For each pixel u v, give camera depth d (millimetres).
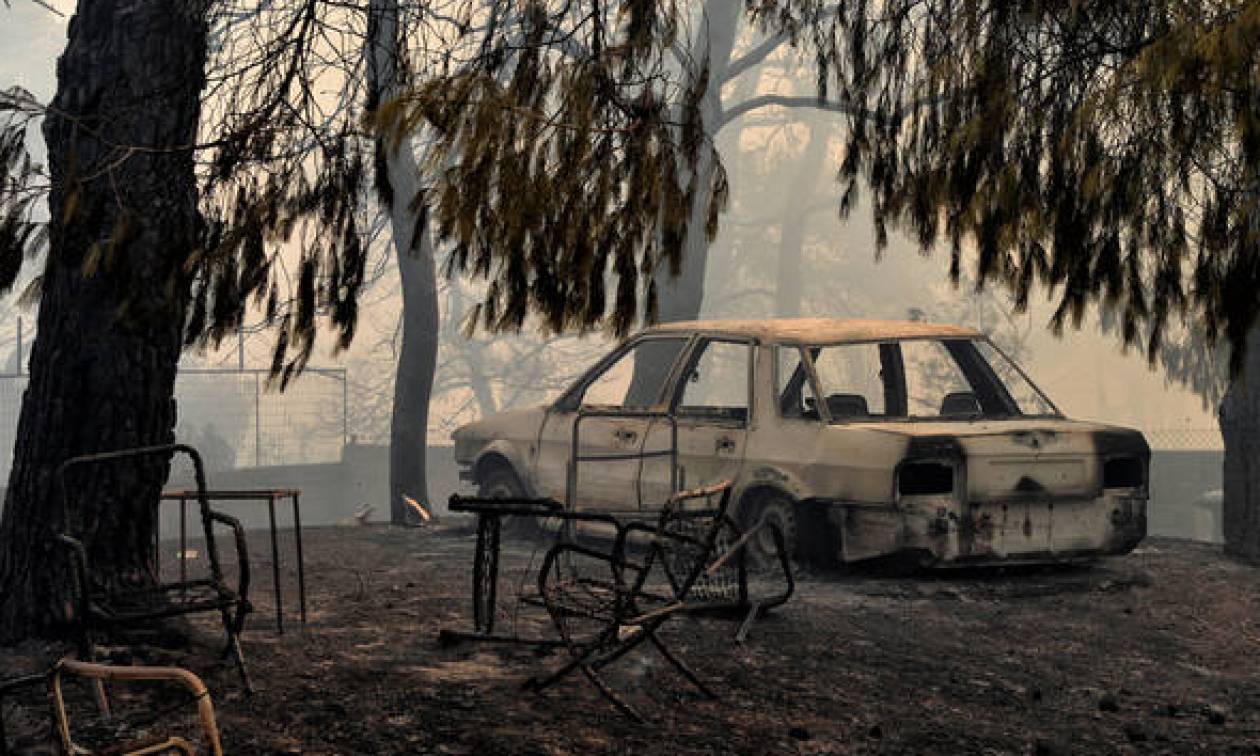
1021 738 5656
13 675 5238
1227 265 4703
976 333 10227
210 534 5520
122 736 4656
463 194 4383
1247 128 4266
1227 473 10766
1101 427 9266
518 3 4941
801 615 7609
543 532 11250
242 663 5305
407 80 5113
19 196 5094
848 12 5801
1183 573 9750
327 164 5105
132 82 5648
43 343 5922
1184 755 5570
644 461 10156
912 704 6035
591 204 4586
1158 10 4930
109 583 5875
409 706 5266
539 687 5609
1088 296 5055
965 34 5312
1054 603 8539
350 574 9195
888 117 5672
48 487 5820
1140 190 4832
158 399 6074
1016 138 5145
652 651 6531
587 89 4660
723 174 4855
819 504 8984
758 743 5219
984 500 8719
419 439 14789
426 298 14758
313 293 5012
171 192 5422
